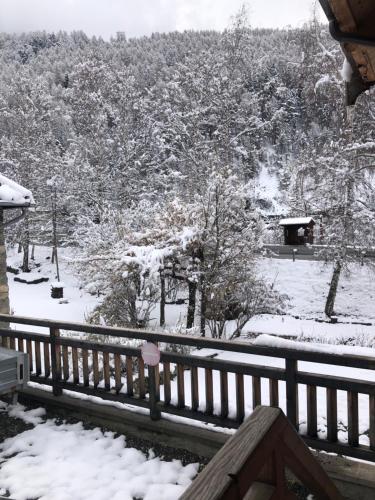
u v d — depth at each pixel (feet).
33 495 11.64
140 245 50.67
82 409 15.74
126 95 134.00
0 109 171.53
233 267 46.62
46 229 113.19
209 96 114.21
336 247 69.05
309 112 93.56
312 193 73.31
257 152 128.36
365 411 16.06
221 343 12.76
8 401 17.63
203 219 48.39
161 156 127.85
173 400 14.47
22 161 122.42
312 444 11.69
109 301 49.11
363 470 10.98
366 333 64.75
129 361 15.21
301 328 64.75
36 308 76.13
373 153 67.67
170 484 11.81
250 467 4.27
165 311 62.64
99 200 101.81
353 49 9.52
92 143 117.91
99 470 12.65
